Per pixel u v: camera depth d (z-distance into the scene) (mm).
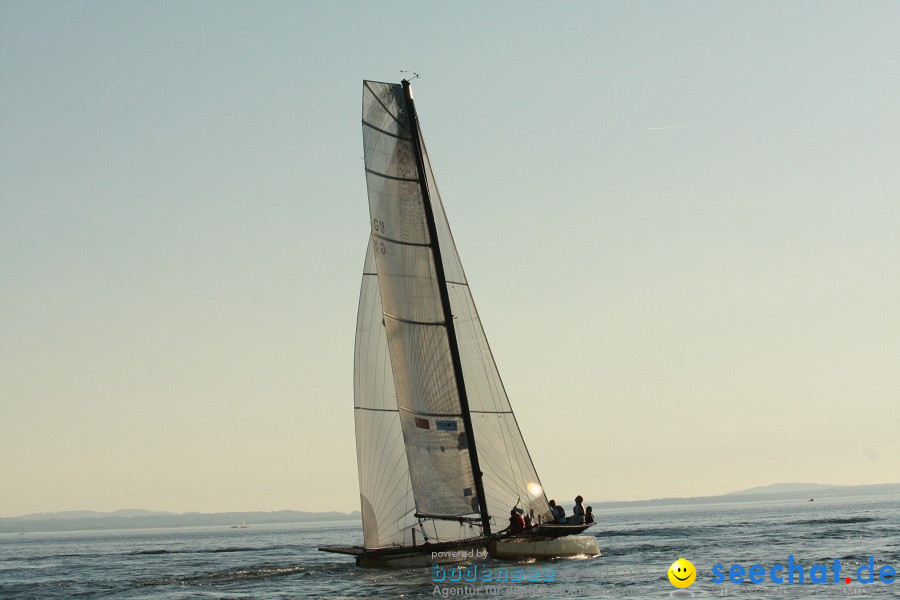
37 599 61750
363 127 61969
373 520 64250
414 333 62094
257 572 71688
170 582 68125
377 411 65312
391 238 62344
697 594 53281
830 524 127375
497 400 64375
